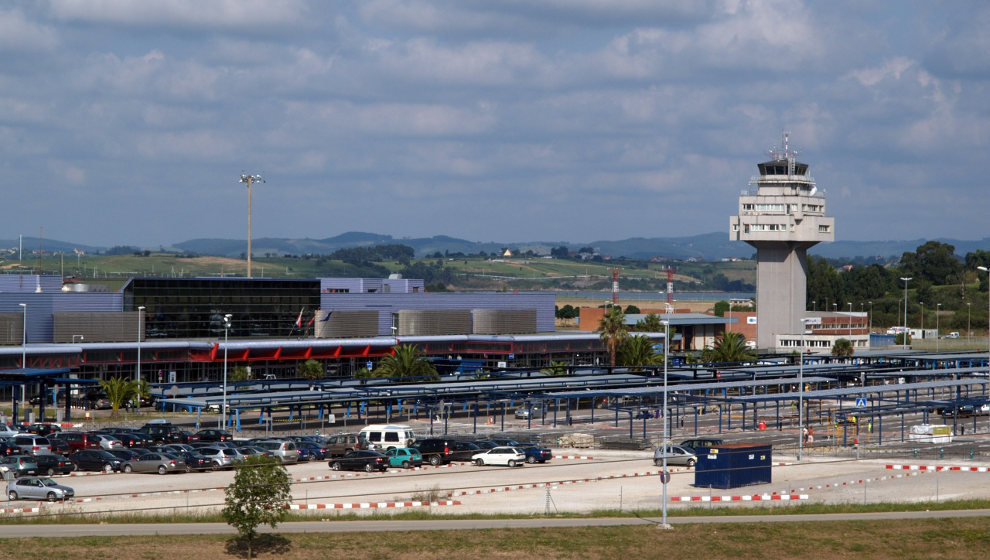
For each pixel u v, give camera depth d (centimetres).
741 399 16300
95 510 9962
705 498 11019
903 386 18225
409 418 19125
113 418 18400
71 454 13250
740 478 11819
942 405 16825
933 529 9444
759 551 8819
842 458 14338
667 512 10119
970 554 8869
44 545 8131
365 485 11800
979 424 19138
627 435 16850
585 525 9400
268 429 16862
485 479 12331
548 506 10100
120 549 8131
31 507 10175
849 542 9081
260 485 8288
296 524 9238
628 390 17688
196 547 8312
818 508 10306
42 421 17488
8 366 19688
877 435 17238
